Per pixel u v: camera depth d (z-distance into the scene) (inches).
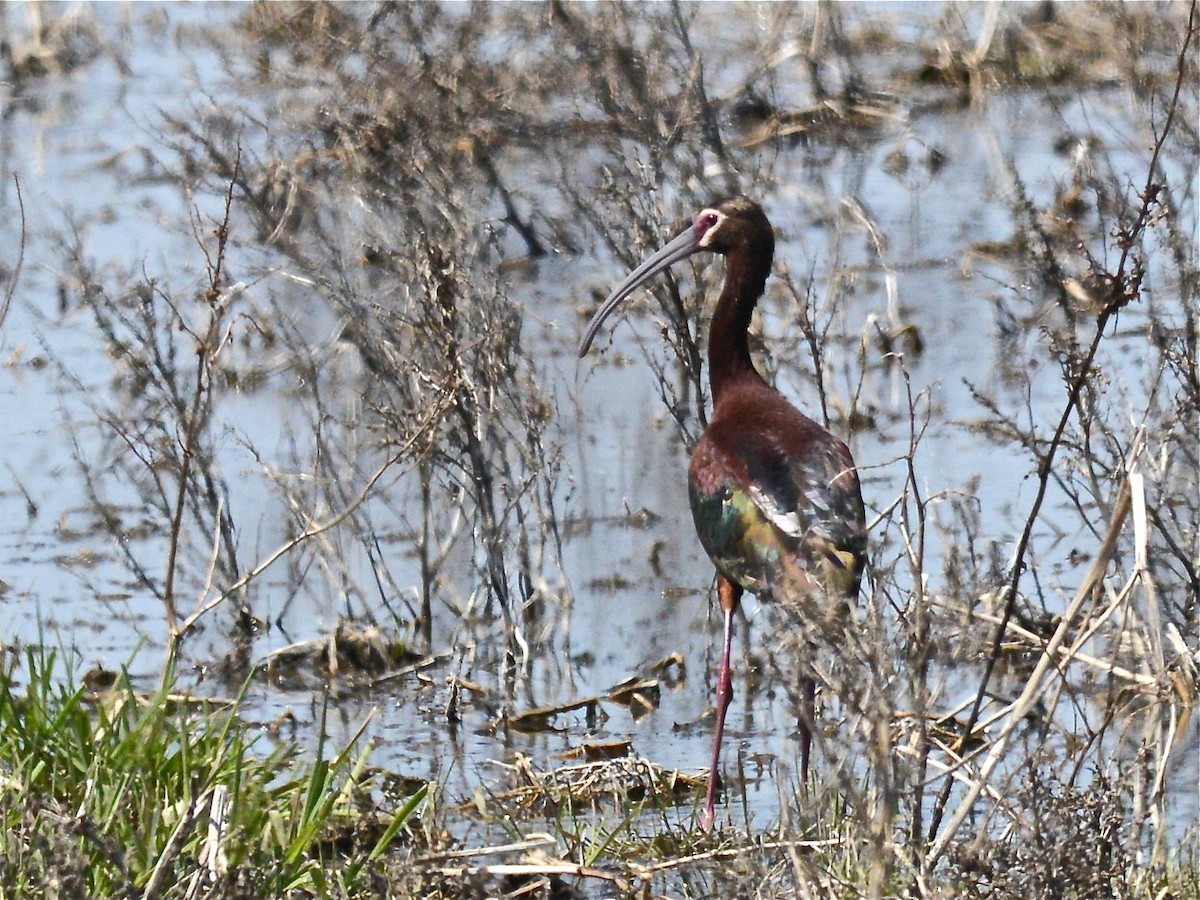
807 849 330.3
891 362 668.1
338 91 779.4
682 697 476.4
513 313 552.4
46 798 310.8
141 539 549.6
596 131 766.5
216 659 488.1
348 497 540.7
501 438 528.1
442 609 521.7
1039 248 661.3
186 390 568.7
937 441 603.2
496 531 495.5
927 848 315.9
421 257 502.3
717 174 725.9
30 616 500.4
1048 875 298.2
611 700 473.4
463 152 758.5
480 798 389.1
